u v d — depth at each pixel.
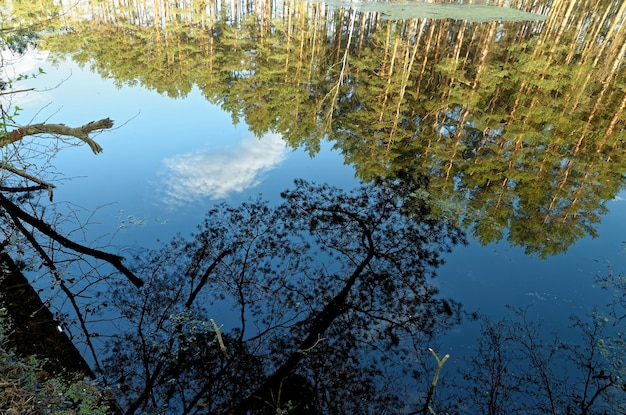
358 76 18.28
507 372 5.41
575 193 10.12
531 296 6.73
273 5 29.33
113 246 6.82
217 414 4.47
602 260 7.71
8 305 4.89
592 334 5.94
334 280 6.75
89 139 7.69
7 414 3.29
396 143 12.28
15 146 6.64
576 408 4.92
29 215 6.84
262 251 7.14
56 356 4.58
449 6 28.52
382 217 8.53
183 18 26.62
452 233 8.28
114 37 22.83
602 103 15.48
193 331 5.43
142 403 4.50
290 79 18.25
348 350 5.52
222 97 16.08
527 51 20.58
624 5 21.23
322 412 4.71
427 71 18.89
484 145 12.19
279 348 5.43
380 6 27.27
